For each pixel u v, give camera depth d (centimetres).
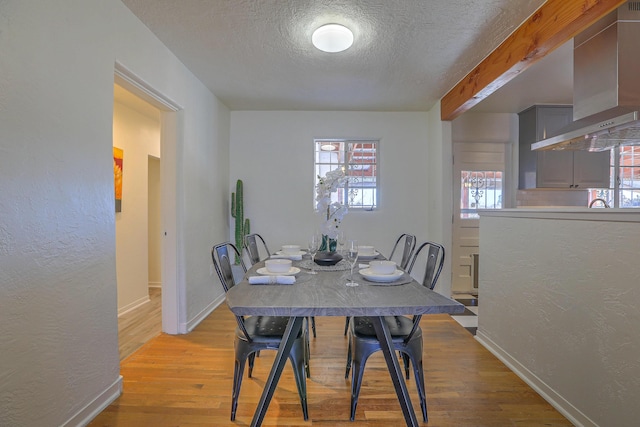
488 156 443
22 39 133
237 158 427
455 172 441
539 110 402
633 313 137
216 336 282
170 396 192
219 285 380
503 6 204
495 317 246
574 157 406
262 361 238
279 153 427
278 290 159
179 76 278
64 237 154
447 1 199
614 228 146
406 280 180
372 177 441
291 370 224
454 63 286
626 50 212
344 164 439
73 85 160
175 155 283
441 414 175
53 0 148
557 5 190
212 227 360
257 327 181
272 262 199
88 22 171
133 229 370
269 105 403
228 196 418
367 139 434
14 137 130
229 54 268
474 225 442
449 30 232
